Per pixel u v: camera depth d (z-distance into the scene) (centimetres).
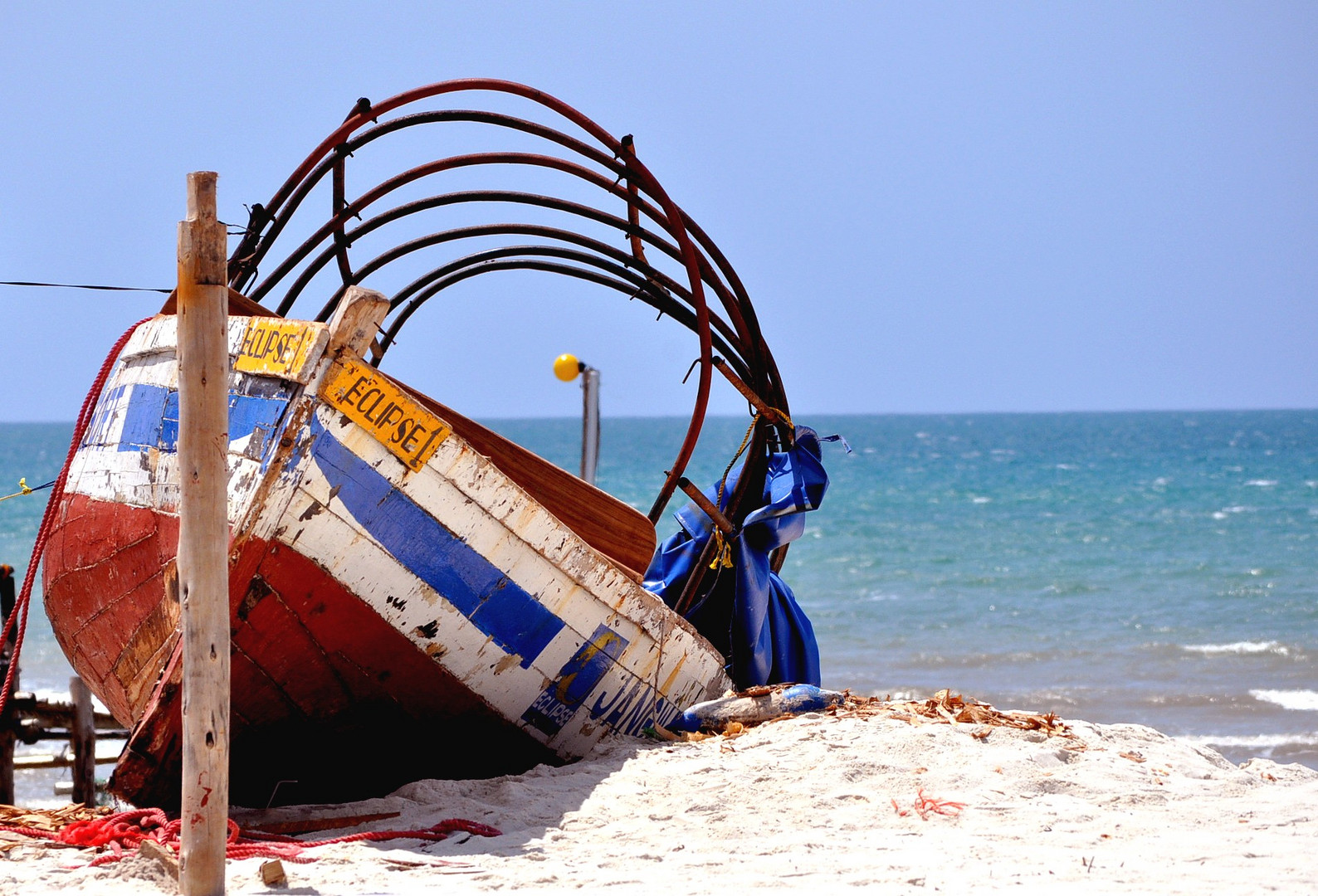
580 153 1578
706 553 1647
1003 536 6750
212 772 797
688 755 1274
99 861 933
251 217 1630
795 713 1421
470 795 1182
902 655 3506
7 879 884
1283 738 2422
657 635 1341
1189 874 890
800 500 1627
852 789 1144
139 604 1285
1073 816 1073
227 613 809
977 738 1323
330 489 1120
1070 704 2811
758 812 1084
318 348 1097
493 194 1797
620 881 883
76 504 1440
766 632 1672
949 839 999
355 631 1177
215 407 800
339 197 1747
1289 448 17738
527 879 888
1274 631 3738
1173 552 5866
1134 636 3712
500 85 1522
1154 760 1335
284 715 1210
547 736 1325
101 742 2333
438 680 1231
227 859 962
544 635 1262
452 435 1148
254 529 1107
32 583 1405
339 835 1078
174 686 1098
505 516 1191
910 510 8525
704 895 837
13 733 2042
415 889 860
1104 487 10300
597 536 1368
